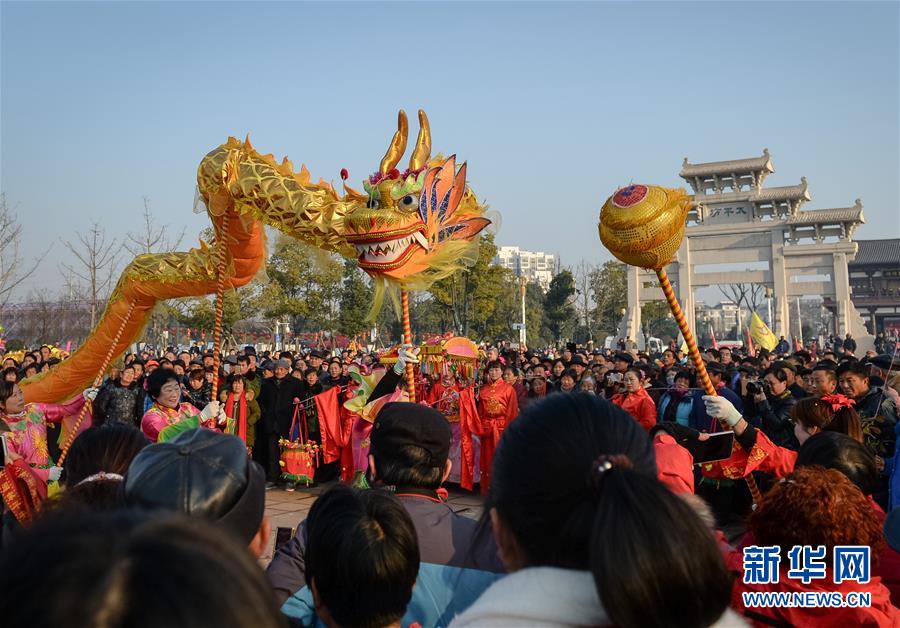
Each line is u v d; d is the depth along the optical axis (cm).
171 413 669
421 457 282
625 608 119
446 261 584
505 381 1019
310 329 4125
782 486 257
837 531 241
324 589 209
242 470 192
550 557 143
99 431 289
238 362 1088
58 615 67
